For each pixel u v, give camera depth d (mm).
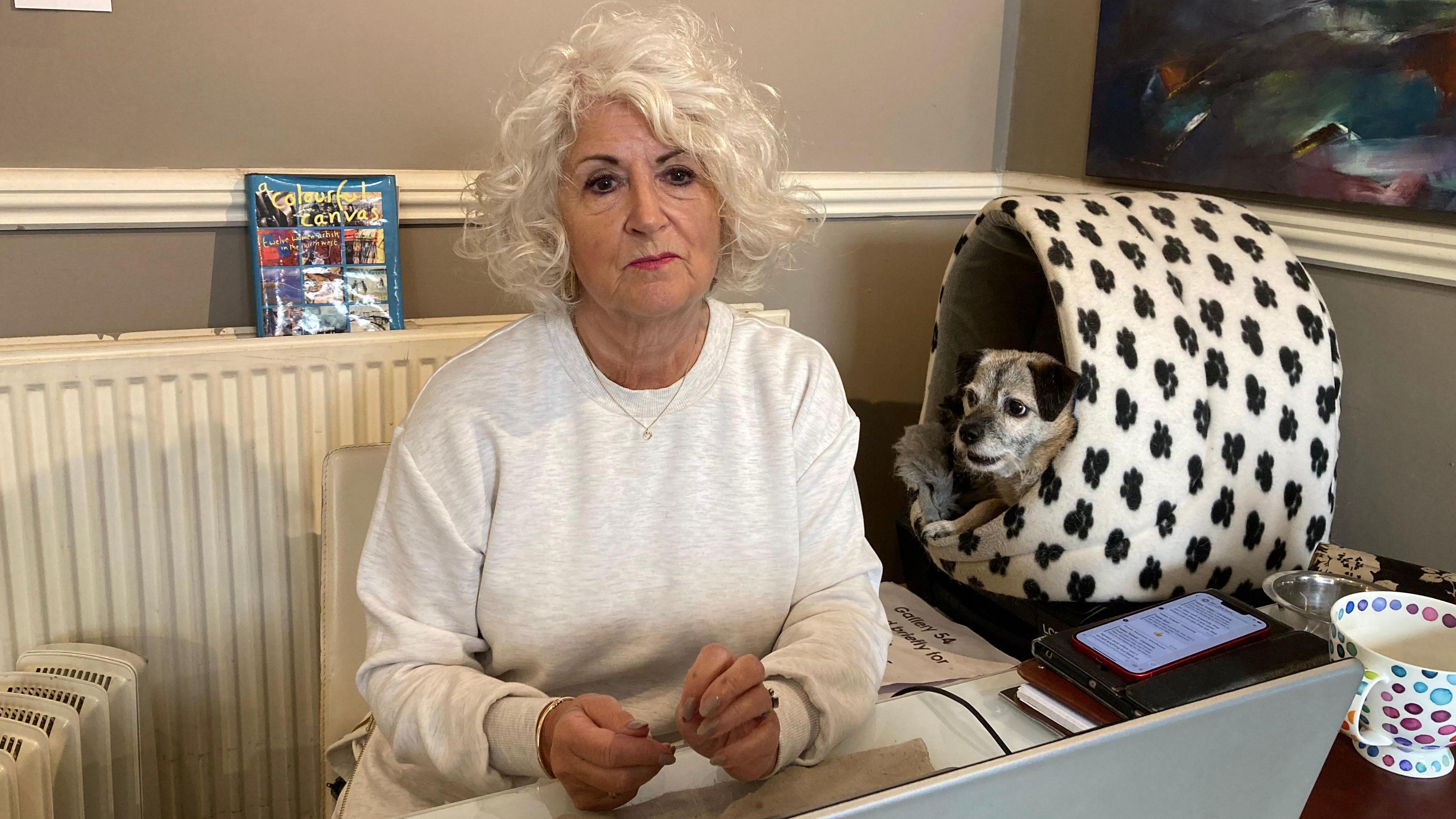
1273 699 631
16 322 1433
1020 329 1758
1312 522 1449
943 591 1645
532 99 912
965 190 2131
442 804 790
